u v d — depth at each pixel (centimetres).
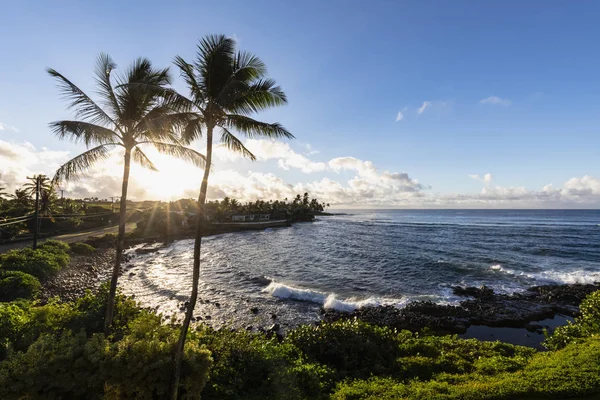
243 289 2683
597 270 3164
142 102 1012
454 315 1934
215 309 2144
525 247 4719
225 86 723
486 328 1797
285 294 2477
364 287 2700
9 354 636
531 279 2848
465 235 6588
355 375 924
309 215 13700
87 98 964
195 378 669
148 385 639
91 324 1011
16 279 1914
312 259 4131
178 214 8281
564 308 2030
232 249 5194
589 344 953
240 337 997
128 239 5809
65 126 923
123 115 1024
